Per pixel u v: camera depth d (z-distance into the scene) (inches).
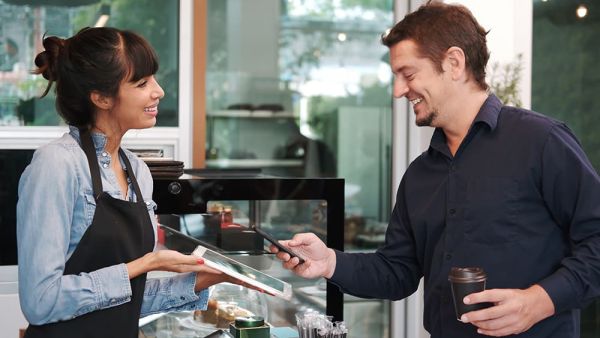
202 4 135.8
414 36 77.3
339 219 103.7
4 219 125.6
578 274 70.9
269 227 102.4
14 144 126.2
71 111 73.6
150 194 79.3
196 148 136.8
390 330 149.1
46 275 67.9
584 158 74.5
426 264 82.5
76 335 70.3
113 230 72.2
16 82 127.2
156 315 93.4
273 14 141.1
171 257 72.4
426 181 82.7
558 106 150.8
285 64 142.4
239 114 140.1
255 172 118.6
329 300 102.7
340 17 144.8
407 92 79.1
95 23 130.5
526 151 75.3
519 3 145.9
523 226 75.1
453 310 77.5
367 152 147.9
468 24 77.5
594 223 71.9
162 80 134.0
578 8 150.7
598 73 152.4
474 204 76.8
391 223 89.1
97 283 69.8
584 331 156.0
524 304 68.6
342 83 145.6
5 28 126.5
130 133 131.1
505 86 141.6
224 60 138.7
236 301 97.7
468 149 78.6
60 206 69.5
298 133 143.7
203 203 98.3
